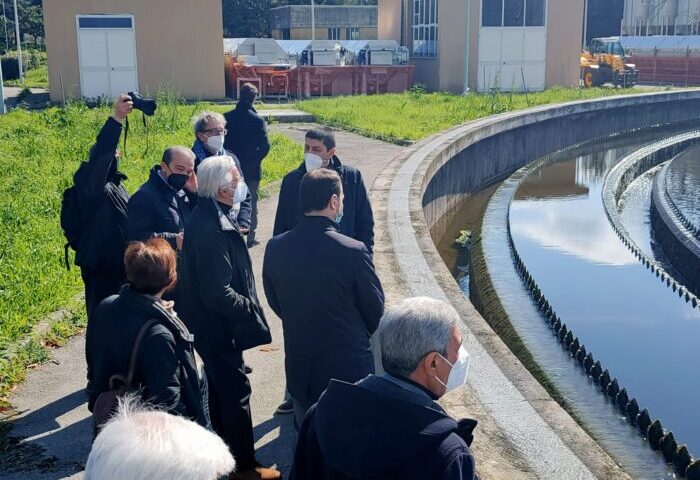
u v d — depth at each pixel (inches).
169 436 69.1
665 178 864.9
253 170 366.9
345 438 94.4
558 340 354.0
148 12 1189.1
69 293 299.1
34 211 424.2
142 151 619.8
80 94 1186.6
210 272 161.2
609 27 2391.7
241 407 172.1
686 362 345.4
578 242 585.9
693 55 1800.0
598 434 263.4
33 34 2365.9
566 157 1052.5
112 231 211.2
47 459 189.0
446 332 100.0
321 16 2129.7
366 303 153.9
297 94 1338.6
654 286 467.2
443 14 1366.9
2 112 989.2
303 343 153.9
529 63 1401.3
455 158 753.0
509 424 189.2
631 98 1245.1
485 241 542.9
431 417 93.4
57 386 229.0
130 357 131.7
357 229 225.8
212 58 1224.8
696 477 230.2
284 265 153.6
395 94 1261.1
